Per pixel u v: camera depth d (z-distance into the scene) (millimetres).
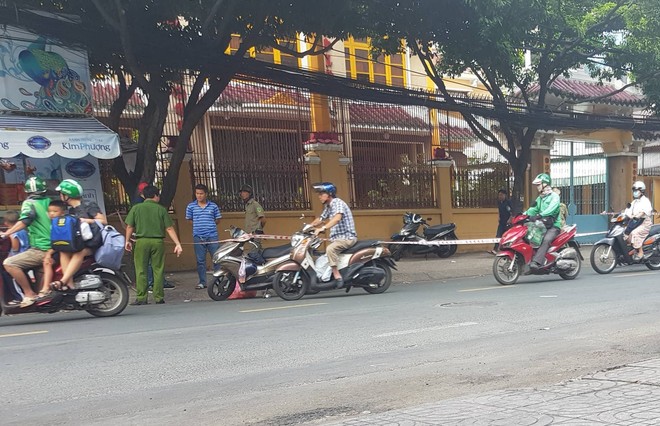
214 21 10898
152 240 9242
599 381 4426
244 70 11094
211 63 10547
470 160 18031
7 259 7363
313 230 9562
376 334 6375
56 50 10219
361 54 19359
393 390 4477
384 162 16266
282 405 4176
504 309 7773
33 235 7488
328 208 9648
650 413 3592
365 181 15852
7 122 9430
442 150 17141
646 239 12297
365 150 16016
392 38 13383
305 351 5688
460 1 11477
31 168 10828
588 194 22125
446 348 5730
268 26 11352
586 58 15609
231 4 9891
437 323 6918
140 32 10062
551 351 5547
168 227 9414
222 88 10914
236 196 13531
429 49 14664
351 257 9555
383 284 9984
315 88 12117
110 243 7793
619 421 3463
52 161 10961
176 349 5832
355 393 4422
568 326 6660
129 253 10938
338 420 3824
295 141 14547
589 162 22203
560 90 17875
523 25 11812
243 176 13680
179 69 10797
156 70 10625
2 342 6324
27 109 9938
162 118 10398
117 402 4281
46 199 7680
